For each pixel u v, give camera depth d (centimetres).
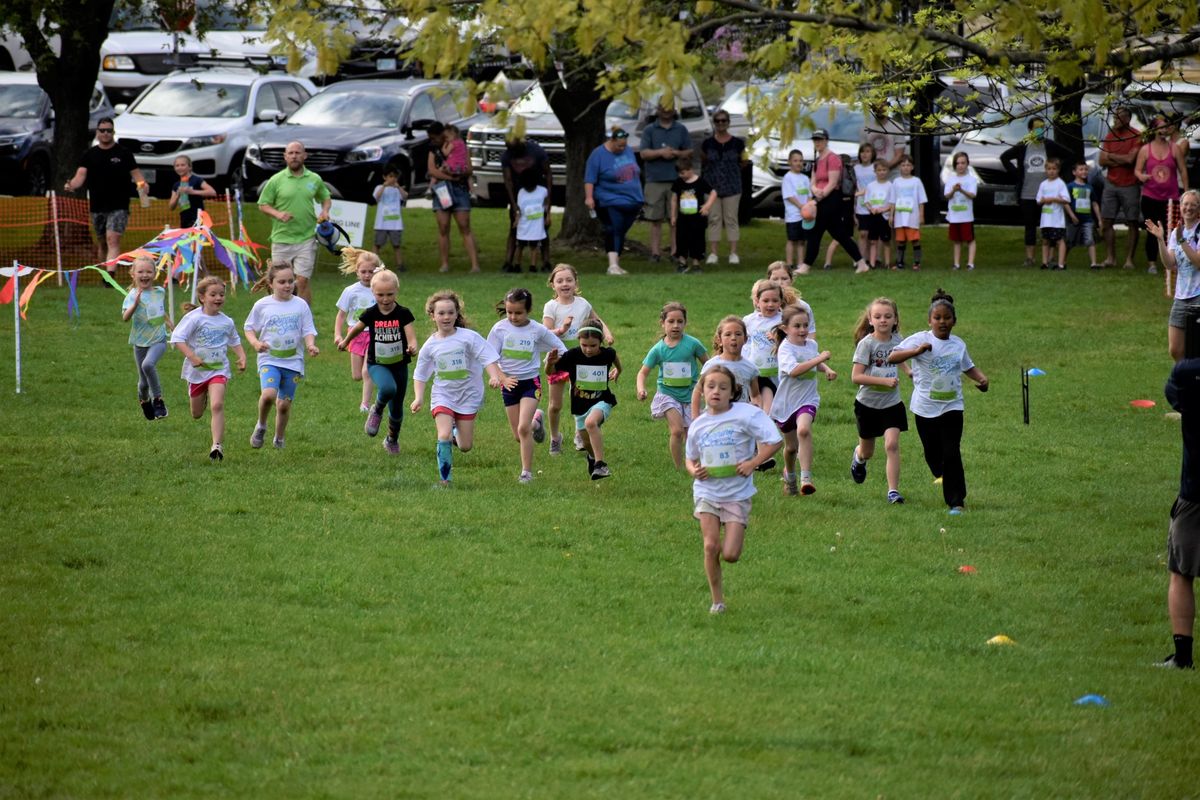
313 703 1750
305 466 3044
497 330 3036
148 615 2081
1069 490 3006
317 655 1933
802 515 2780
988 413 3700
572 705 1766
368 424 3128
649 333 4522
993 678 1928
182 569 2311
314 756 1592
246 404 3656
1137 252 6369
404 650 1966
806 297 5188
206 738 1641
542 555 2466
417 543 2508
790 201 5747
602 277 5584
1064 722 1755
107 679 1820
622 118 6719
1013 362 4253
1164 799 1520
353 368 3575
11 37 7675
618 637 2052
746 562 2461
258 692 1783
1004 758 1627
